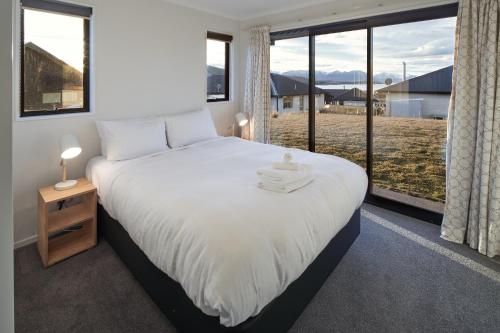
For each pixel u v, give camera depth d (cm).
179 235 140
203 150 299
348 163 249
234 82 436
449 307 175
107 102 292
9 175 40
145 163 248
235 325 118
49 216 241
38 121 251
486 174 222
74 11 262
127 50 303
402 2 274
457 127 238
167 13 335
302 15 357
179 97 360
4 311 41
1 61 38
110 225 240
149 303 182
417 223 289
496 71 214
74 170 276
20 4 235
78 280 205
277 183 177
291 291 154
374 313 171
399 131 309
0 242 40
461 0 228
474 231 238
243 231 131
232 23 418
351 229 238
